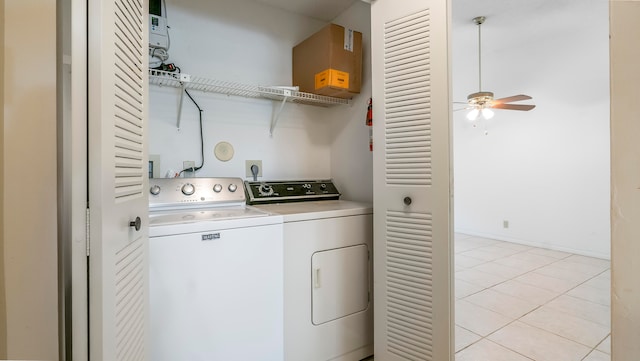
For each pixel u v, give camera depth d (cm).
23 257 60
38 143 62
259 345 139
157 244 117
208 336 126
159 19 170
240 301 134
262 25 219
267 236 142
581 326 218
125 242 83
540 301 260
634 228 42
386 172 158
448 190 136
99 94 68
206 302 126
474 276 320
